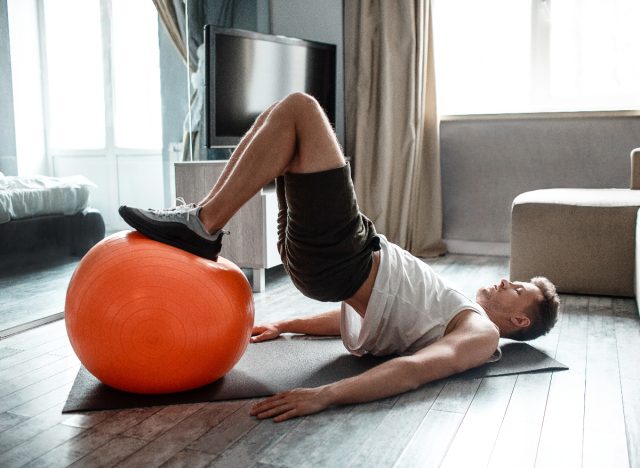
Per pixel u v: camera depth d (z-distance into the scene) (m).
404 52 3.83
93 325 1.44
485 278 3.21
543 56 3.87
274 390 1.58
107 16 2.72
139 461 1.21
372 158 3.97
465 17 4.01
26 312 2.37
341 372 1.73
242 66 3.30
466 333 1.63
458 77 4.08
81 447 1.28
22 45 2.32
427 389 1.60
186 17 3.24
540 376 1.70
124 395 1.55
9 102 2.27
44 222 2.43
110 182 2.76
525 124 3.86
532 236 2.87
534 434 1.33
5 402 1.53
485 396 1.55
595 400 1.53
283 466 1.19
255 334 2.09
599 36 3.75
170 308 1.43
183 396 1.54
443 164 4.07
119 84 2.80
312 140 1.48
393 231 3.97
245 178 1.50
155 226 1.50
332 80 3.92
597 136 3.72
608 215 2.73
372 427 1.36
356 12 3.92
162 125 3.07
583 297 2.77
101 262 1.47
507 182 3.94
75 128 2.56
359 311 1.75
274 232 3.01
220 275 1.52
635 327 2.23
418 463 1.20
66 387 1.64
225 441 1.30
